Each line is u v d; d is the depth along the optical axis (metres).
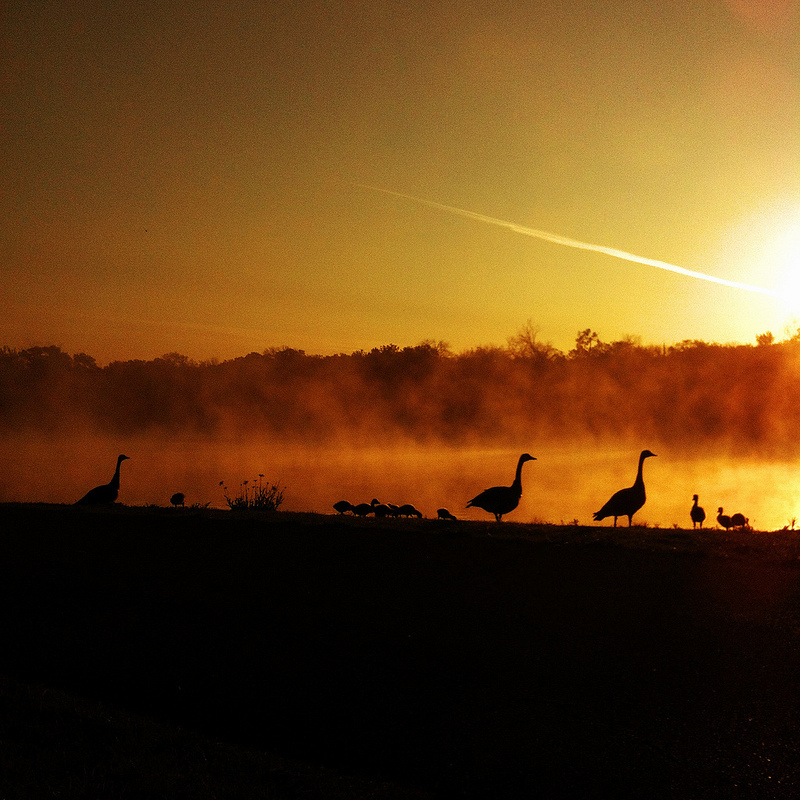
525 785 6.53
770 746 6.89
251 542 15.16
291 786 6.41
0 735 7.00
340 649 9.45
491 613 10.47
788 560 12.41
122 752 6.84
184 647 9.69
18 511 19.20
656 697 7.88
